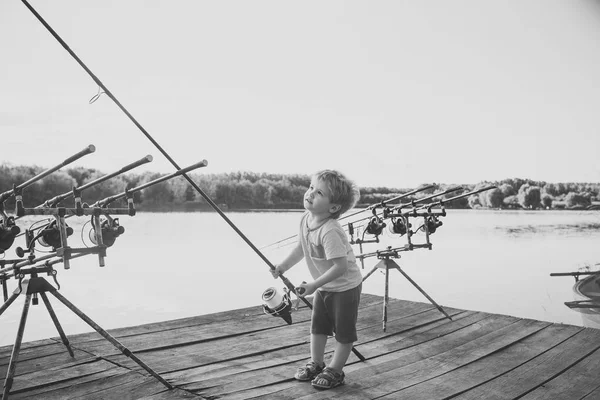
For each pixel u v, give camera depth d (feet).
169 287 29.96
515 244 49.24
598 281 20.47
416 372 9.77
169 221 69.97
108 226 9.12
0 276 9.30
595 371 9.82
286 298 9.68
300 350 11.31
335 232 9.09
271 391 8.80
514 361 10.40
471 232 59.06
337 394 8.67
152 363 10.28
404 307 15.55
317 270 9.62
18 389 8.77
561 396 8.60
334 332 9.45
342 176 9.39
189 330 12.82
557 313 22.79
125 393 8.70
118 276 33.22
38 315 23.50
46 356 10.61
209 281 31.91
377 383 9.19
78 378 9.38
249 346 11.53
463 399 8.46
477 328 12.97
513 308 23.85
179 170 7.90
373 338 12.16
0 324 22.12
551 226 64.44
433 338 12.15
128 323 21.97
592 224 65.46
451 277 32.17
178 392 8.75
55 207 8.46
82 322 22.40
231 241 50.14
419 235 53.01
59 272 34.60
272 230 58.18
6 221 8.03
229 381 9.27
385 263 13.57
